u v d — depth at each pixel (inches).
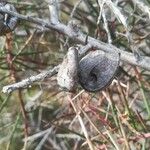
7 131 14.0
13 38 12.7
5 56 12.9
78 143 13.8
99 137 12.0
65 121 13.2
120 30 13.1
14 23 7.4
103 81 6.7
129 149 10.2
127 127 11.5
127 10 12.8
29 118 14.1
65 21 13.8
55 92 13.8
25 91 14.1
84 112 10.9
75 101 11.8
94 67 6.6
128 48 12.1
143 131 11.5
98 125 12.6
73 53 6.4
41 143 13.2
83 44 7.4
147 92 12.9
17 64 13.1
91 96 11.8
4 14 7.2
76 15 13.9
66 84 6.4
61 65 6.4
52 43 13.3
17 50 12.8
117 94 12.6
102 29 12.6
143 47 13.8
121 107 12.3
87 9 14.1
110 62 6.7
